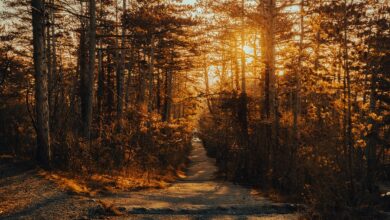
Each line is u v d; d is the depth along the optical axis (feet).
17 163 46.73
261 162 61.00
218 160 111.86
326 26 32.24
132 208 29.35
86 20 84.02
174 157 101.35
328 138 33.35
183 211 29.99
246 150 68.85
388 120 47.93
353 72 32.55
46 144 46.09
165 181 65.31
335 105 33.83
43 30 46.75
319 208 27.48
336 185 28.32
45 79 46.65
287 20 58.80
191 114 111.96
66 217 25.29
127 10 68.39
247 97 71.92
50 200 29.91
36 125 50.78
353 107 32.58
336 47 32.89
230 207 31.63
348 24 31.40
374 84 34.09
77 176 43.16
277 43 62.75
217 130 110.22
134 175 58.44
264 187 52.54
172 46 93.56
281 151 52.37
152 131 74.54
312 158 33.42
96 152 54.70
